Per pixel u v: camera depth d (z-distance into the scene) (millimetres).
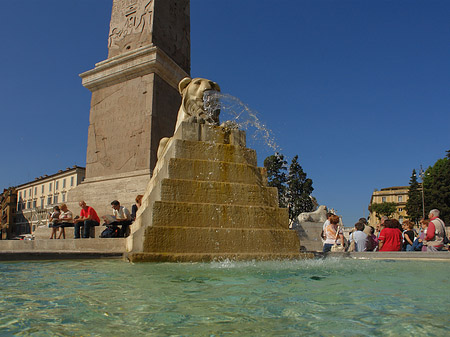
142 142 11008
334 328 1766
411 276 3695
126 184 10594
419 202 58656
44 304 2281
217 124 7387
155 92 11352
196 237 5395
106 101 12164
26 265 4621
